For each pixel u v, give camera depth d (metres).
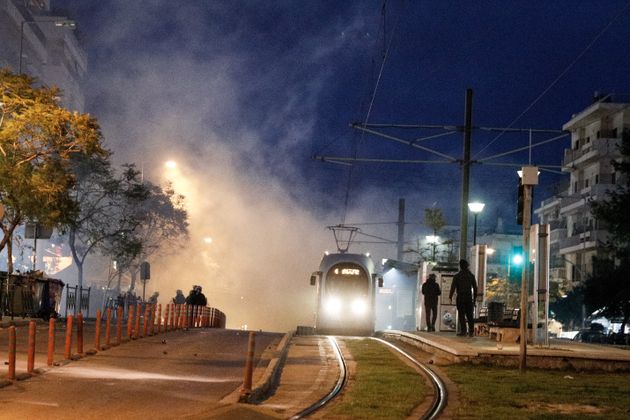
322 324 52.50
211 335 35.69
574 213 94.81
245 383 17.09
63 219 42.97
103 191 66.94
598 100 90.62
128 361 23.72
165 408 15.55
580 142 94.19
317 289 53.56
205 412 14.95
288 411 15.73
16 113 39.66
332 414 15.29
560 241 94.38
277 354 25.14
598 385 19.88
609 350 25.36
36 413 14.41
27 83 40.44
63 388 17.52
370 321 52.53
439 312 43.38
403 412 15.48
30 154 40.66
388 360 25.64
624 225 56.59
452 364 24.17
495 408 16.02
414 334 33.06
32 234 45.91
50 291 45.16
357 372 22.23
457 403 16.80
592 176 90.75
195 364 23.72
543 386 19.33
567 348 25.45
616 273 63.66
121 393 17.14
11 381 17.97
